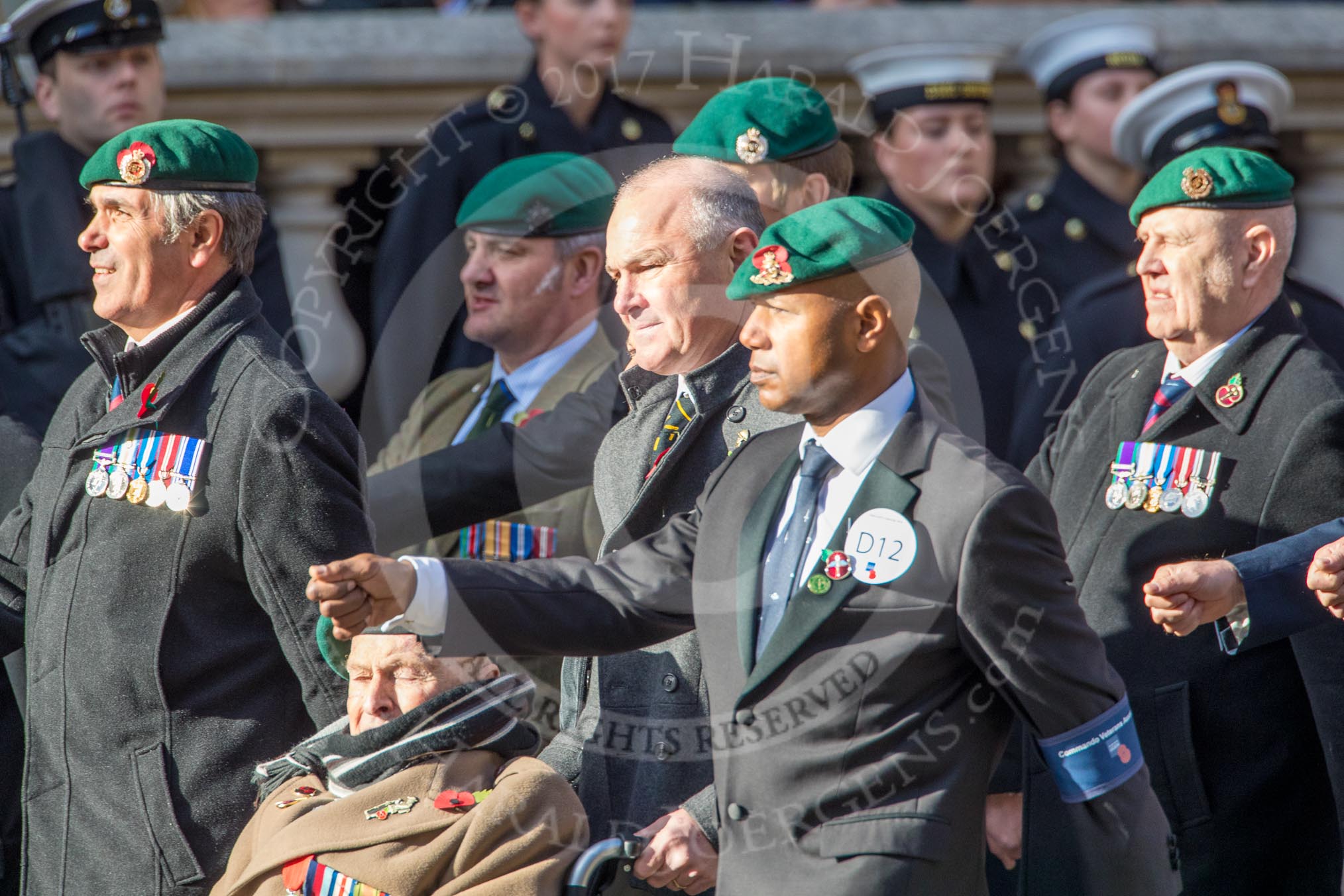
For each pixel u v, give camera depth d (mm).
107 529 12641
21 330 17375
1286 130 21328
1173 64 21250
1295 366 12672
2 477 14875
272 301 17375
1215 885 12648
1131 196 18906
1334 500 12250
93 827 12484
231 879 12078
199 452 12477
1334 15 21547
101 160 12805
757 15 20328
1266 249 12836
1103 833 10297
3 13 19500
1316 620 11523
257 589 12430
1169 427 12984
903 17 20766
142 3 18234
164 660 12430
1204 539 12609
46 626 12789
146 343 12812
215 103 20297
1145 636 12758
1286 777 12656
